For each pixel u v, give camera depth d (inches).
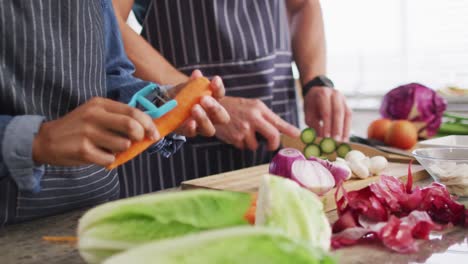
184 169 62.1
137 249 16.6
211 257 16.8
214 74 61.4
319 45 69.2
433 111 73.6
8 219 36.6
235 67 61.3
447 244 28.9
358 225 30.5
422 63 112.4
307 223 22.1
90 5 42.1
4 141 29.7
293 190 22.7
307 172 40.4
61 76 39.1
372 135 69.3
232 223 22.9
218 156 62.1
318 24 70.0
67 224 36.3
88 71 41.6
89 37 41.5
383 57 116.8
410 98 73.6
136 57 53.4
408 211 32.5
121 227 22.0
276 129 54.4
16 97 37.1
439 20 108.9
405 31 113.0
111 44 47.5
